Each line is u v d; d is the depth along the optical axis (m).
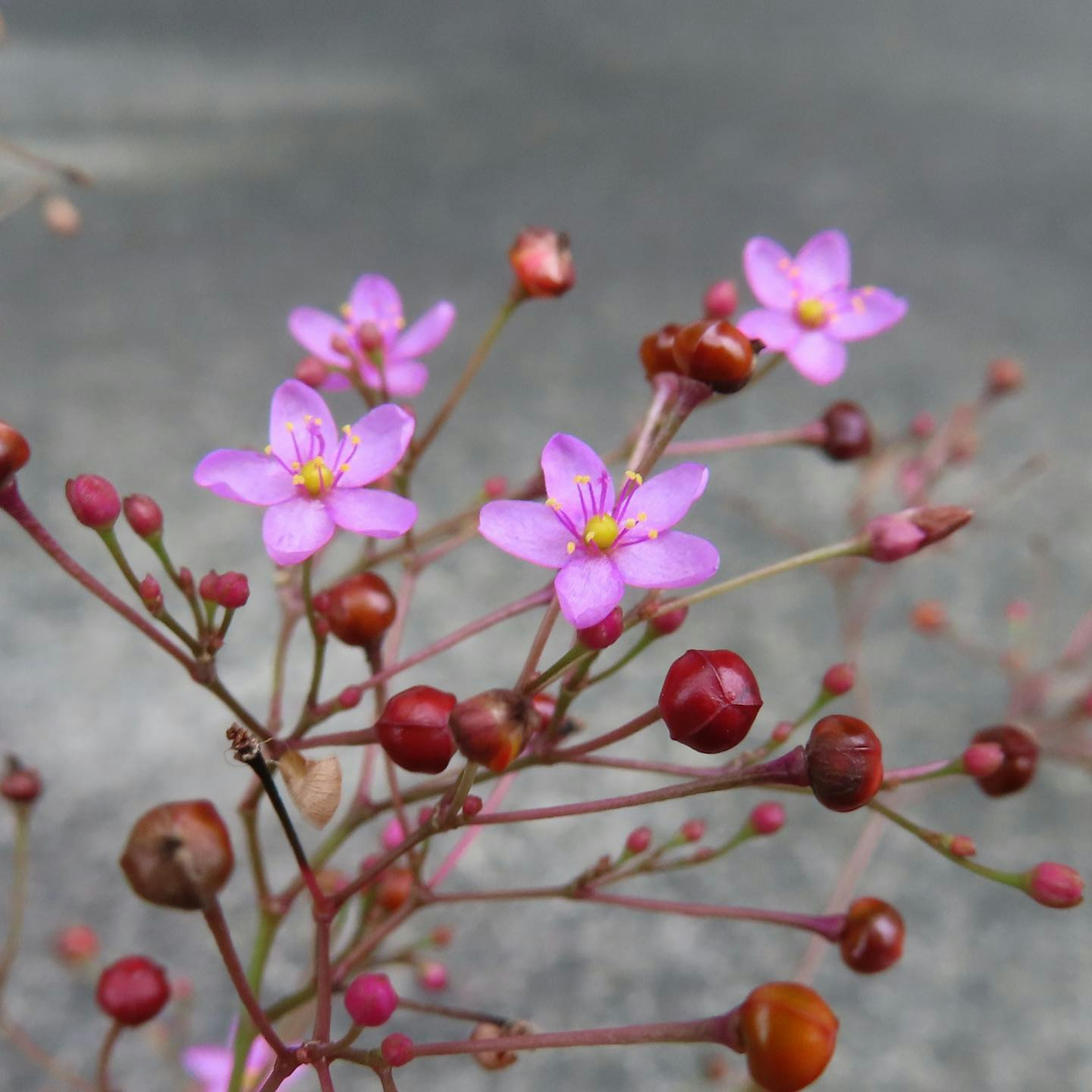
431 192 0.40
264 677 0.20
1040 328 0.34
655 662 0.21
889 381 0.31
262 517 0.23
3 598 0.21
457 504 0.24
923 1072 0.16
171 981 0.15
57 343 0.29
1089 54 0.69
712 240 0.38
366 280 0.10
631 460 0.09
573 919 0.17
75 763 0.18
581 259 0.36
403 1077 0.15
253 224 0.36
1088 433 0.29
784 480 0.26
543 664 0.20
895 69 0.62
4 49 0.49
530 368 0.30
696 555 0.08
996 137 0.51
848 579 0.16
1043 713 0.17
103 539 0.08
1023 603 0.18
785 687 0.21
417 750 0.07
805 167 0.45
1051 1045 0.16
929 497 0.15
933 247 0.39
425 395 0.28
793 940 0.17
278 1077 0.07
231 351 0.29
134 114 0.45
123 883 0.16
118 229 0.35
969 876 0.18
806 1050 0.07
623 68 0.57
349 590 0.08
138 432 0.26
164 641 0.08
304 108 0.47
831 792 0.07
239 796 0.18
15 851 0.17
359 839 0.17
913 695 0.21
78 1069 0.14
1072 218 0.42
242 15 0.61
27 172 0.37
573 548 0.08
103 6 0.61
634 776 0.19
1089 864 0.18
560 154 0.44
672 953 0.17
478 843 0.18
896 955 0.08
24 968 0.15
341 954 0.09
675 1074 0.15
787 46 0.65
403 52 0.57
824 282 0.10
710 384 0.08
